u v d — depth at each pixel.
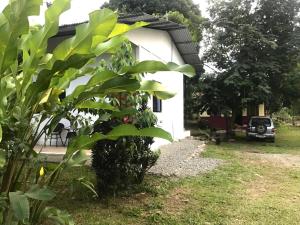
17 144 2.73
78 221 5.01
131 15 9.25
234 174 8.77
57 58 2.81
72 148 3.18
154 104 12.77
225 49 20.17
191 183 7.46
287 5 19.72
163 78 13.64
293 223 5.21
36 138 3.06
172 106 15.18
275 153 14.28
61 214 3.27
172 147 12.93
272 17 20.09
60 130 10.48
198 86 20.42
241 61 19.41
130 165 6.02
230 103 20.81
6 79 3.01
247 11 20.33
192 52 16.58
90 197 5.95
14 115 2.76
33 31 3.21
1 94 2.76
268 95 19.23
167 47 13.81
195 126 25.80
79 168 7.74
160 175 7.84
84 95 3.04
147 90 3.23
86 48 2.78
